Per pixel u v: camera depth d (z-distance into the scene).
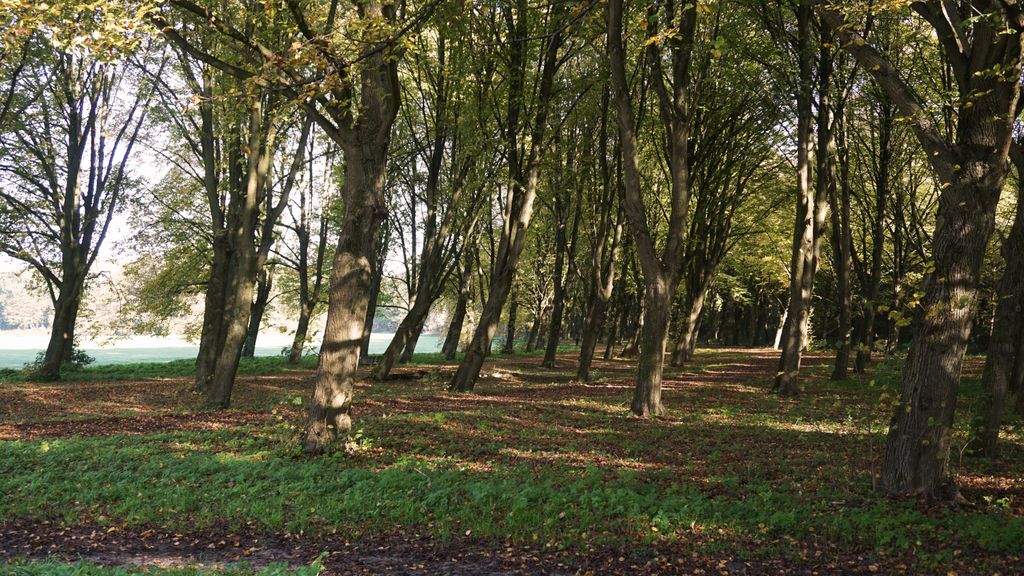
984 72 6.99
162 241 32.59
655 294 14.98
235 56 12.98
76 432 13.33
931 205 27.83
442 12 15.65
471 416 14.77
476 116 20.69
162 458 10.28
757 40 19.64
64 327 26.34
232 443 11.52
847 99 21.33
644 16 13.51
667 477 9.12
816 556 6.15
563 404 17.23
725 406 16.84
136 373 29.20
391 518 7.36
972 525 6.65
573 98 22.91
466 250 35.88
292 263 35.53
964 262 7.52
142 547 6.66
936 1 7.68
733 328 62.41
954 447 10.12
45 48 21.23
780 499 7.83
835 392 19.67
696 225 28.03
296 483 8.62
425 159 25.36
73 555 6.43
